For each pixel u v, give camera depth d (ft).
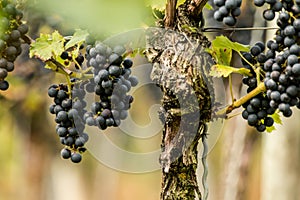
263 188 10.82
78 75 7.25
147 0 6.90
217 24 9.38
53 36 7.32
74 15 5.98
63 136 7.27
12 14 7.12
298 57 6.87
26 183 17.54
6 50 7.17
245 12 10.52
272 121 7.14
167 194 7.04
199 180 11.11
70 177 18.76
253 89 7.14
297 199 10.40
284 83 6.89
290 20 6.89
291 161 10.39
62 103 7.26
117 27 6.05
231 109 7.11
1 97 11.36
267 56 7.03
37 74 11.37
